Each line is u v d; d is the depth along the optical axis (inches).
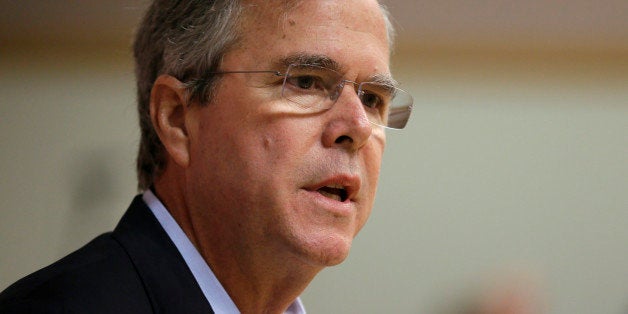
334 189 234.8
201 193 234.2
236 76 229.3
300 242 222.2
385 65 242.4
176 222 241.9
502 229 586.9
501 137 593.9
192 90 234.7
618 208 596.1
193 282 227.6
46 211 545.0
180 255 232.4
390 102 255.6
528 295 316.8
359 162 234.2
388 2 577.0
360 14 237.1
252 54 229.1
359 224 240.7
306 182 224.2
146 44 254.8
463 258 580.7
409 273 574.6
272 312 247.9
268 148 223.9
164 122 240.1
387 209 581.3
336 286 567.5
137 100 263.1
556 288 584.1
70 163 551.2
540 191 593.3
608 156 607.8
